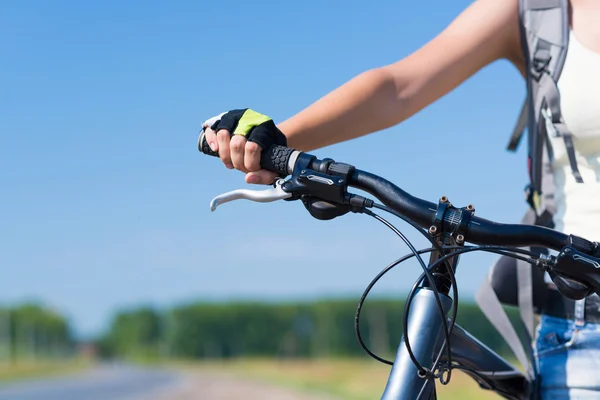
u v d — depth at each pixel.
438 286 1.25
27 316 134.38
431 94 1.58
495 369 1.49
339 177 1.25
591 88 1.45
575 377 1.43
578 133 1.47
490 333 28.95
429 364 1.19
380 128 1.53
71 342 166.12
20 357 126.88
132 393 42.88
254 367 107.69
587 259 1.14
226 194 1.31
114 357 166.75
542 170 1.55
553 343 1.49
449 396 21.53
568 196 1.51
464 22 1.63
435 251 1.25
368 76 1.51
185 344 138.00
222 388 47.62
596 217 1.46
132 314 162.38
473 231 1.18
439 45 1.61
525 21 1.56
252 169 1.31
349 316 100.75
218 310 134.62
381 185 1.24
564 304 1.49
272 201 1.28
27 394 45.06
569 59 1.49
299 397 31.91
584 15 1.50
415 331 1.21
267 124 1.31
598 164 1.47
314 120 1.45
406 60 1.58
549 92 1.50
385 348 90.81
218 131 1.32
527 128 1.60
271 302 134.12
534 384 1.50
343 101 1.47
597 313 1.44
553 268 1.17
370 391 33.75
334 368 80.44
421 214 1.21
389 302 92.06
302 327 127.88
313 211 1.26
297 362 111.19
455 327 1.45
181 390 46.34
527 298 1.53
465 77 1.63
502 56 1.66
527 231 1.18
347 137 1.50
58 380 71.62
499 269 1.59
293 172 1.27
